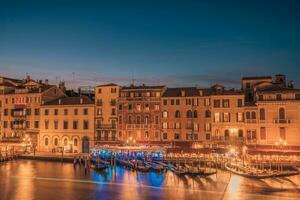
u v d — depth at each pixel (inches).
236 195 1934.1
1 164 3100.4
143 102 3358.8
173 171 2647.6
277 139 2940.5
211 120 3139.8
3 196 1942.7
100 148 3154.5
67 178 2461.9
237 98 3073.3
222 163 2819.9
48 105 3661.4
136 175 2588.6
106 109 3467.0
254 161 2714.1
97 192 2032.5
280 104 2952.8
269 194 1952.5
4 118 3863.2
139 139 3339.1
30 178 2455.7
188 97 3230.8
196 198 1879.9
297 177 2442.2
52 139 3629.4
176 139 3235.7
